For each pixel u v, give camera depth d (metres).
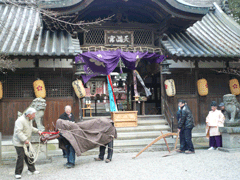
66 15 8.44
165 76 9.88
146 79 13.04
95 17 9.46
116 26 9.57
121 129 8.98
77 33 9.34
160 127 9.33
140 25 9.80
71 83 9.13
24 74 8.91
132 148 7.86
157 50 9.82
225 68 10.33
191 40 10.23
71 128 5.90
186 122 7.14
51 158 6.81
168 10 8.91
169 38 9.91
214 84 10.27
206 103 10.06
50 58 8.10
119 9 9.47
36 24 10.63
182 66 9.95
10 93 8.79
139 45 9.73
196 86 10.05
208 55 8.90
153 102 13.06
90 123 6.26
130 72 12.42
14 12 11.45
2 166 6.34
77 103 9.05
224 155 6.66
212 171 5.19
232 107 7.42
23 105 8.77
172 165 5.76
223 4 14.05
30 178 5.10
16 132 5.14
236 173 4.99
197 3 14.08
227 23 12.59
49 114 8.84
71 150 5.90
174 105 9.81
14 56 7.85
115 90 12.73
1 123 8.58
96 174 5.19
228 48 9.91
